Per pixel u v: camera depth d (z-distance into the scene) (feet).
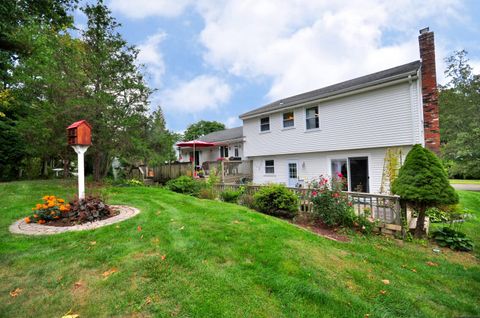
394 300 8.86
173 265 10.21
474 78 57.00
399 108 30.68
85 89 31.30
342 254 13.00
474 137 53.01
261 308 7.84
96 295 8.23
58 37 32.55
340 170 37.50
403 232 17.01
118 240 12.80
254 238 13.62
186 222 16.08
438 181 16.26
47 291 8.47
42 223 15.76
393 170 28.99
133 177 49.03
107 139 31.99
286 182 45.60
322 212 19.31
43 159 52.21
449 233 16.21
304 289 8.92
